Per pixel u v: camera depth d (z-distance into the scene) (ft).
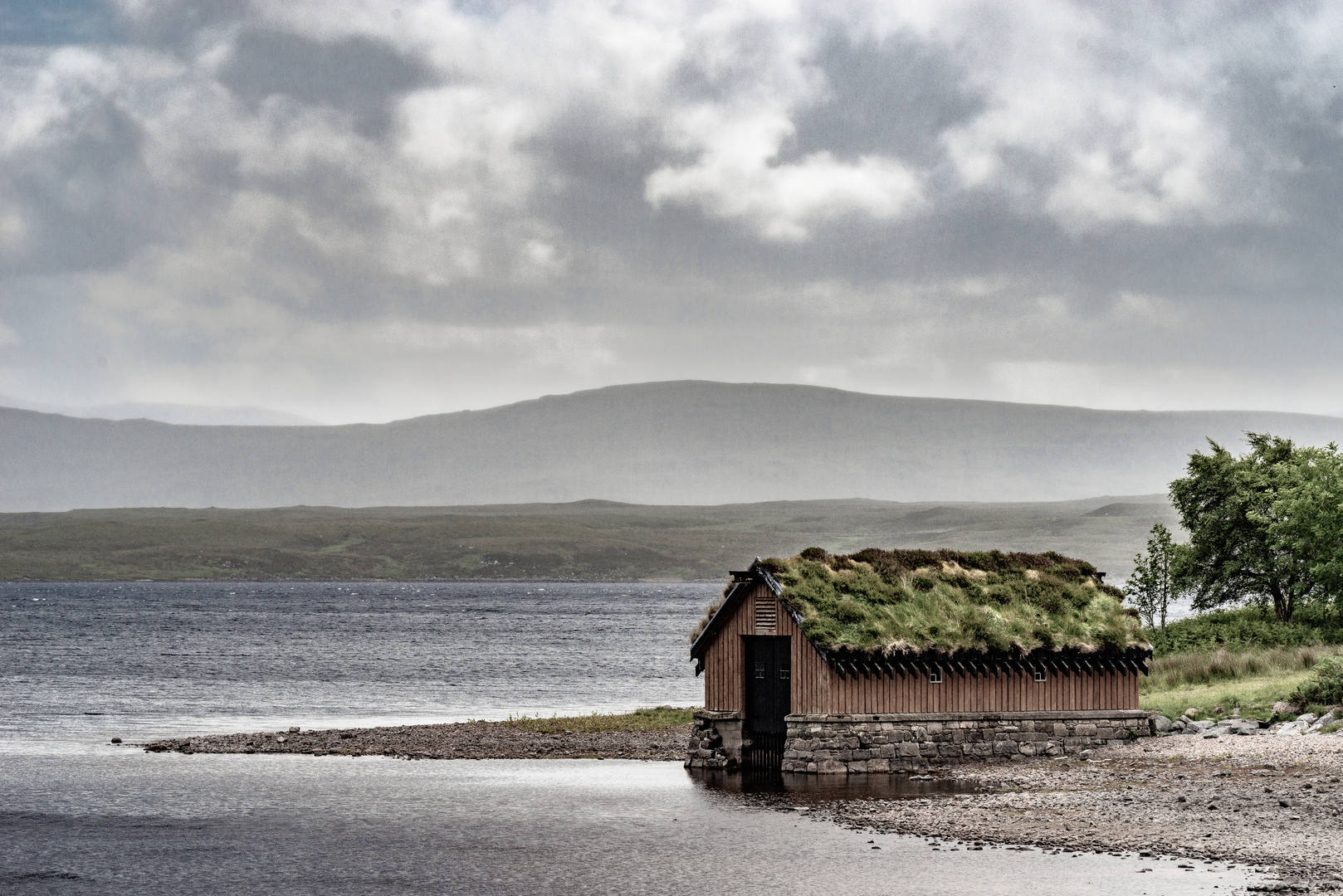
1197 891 102.83
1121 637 178.81
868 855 118.93
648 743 215.51
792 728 166.81
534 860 121.80
